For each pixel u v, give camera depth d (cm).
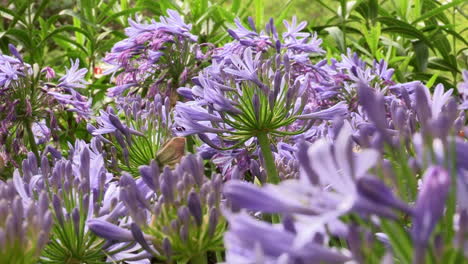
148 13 287
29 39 185
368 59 181
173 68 133
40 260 79
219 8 191
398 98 116
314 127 104
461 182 55
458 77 215
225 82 96
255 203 52
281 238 52
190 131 96
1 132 121
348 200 51
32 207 68
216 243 75
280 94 96
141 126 107
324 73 119
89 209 81
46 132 133
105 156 106
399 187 58
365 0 211
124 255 80
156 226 74
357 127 95
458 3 194
